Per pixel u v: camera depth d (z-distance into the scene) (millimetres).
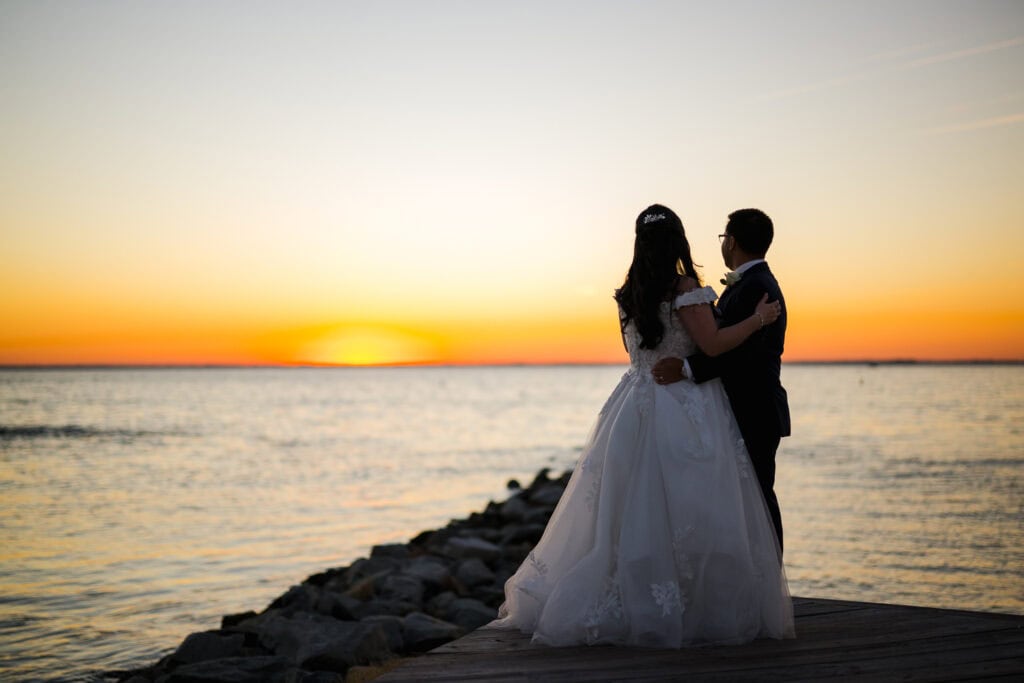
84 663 8375
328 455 34875
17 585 11781
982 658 3176
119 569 12922
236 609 10656
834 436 37250
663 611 3387
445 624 8031
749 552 3482
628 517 3516
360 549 15219
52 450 35625
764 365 3664
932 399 77312
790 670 3090
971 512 17406
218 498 21547
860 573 12219
